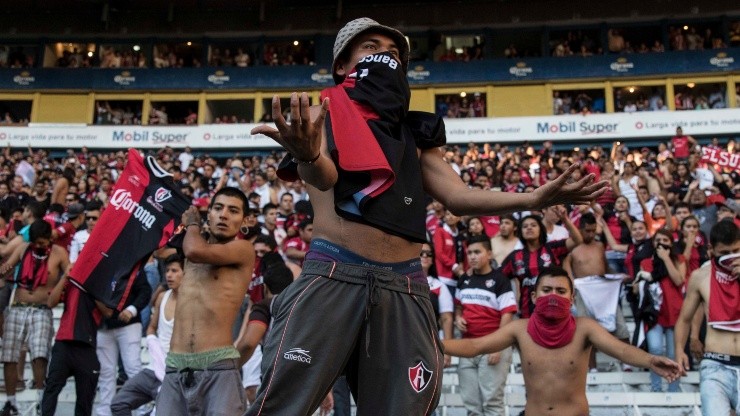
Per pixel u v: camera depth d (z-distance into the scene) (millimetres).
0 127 27531
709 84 28125
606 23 28781
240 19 30516
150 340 5625
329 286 1729
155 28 30656
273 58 30016
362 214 1732
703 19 28266
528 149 22172
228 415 4098
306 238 8758
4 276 7430
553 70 28094
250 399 6324
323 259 1771
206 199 11602
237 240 4438
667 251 7426
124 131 27547
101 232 5812
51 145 27453
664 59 27578
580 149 26016
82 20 30750
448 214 9828
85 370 5980
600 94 28484
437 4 29797
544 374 4430
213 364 4176
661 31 28656
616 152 20344
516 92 28172
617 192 12812
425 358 1738
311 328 1683
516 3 29453
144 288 6723
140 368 6562
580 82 27938
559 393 4383
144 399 5512
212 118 30141
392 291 1753
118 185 5914
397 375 1702
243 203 4527
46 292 6797
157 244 5820
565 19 29062
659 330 7340
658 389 7234
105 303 5680
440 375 1783
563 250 8000
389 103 1865
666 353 7398
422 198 1863
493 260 7738
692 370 7566
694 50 27453
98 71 29766
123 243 5820
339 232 1781
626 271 8609
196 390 4137
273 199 14078
